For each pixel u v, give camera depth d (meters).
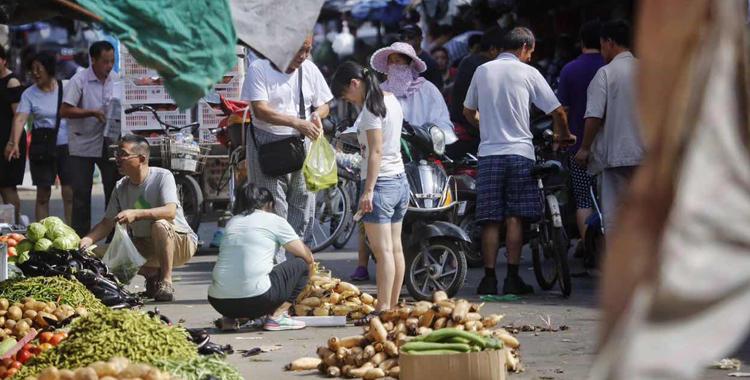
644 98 4.09
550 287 20.00
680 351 3.51
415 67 22.03
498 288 20.52
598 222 21.08
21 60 48.03
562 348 14.47
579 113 21.80
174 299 19.77
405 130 19.47
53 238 16.61
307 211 19.94
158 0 8.88
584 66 21.75
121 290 16.41
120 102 26.80
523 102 19.08
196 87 8.95
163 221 19.39
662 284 3.59
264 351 14.84
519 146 19.08
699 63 3.90
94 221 34.22
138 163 19.41
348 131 21.89
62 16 10.35
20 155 27.72
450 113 24.61
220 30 9.02
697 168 3.73
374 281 21.42
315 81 19.45
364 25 50.19
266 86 18.94
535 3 35.31
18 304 13.85
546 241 19.53
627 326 3.56
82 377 8.91
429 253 18.94
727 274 3.58
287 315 16.69
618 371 3.51
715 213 3.65
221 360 10.82
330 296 17.08
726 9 3.89
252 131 19.36
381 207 16.58
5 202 27.89
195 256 26.23
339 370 13.17
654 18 4.07
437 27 39.69
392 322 13.51
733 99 3.82
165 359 10.10
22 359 11.72
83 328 10.53
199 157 25.91
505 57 19.38
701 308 3.59
